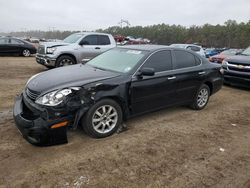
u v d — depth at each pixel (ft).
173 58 17.02
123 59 16.10
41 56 33.86
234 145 13.80
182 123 16.62
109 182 9.98
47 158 11.43
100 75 13.99
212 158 12.25
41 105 11.69
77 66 16.88
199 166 11.47
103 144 12.98
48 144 12.02
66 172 10.47
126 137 13.96
